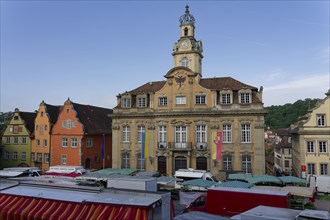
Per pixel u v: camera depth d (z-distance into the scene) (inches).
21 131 2534.5
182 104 1985.7
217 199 973.2
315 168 1774.1
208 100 1937.7
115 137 2119.8
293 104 5831.7
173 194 1397.6
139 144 2062.0
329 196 1513.3
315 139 1785.2
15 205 780.6
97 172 1695.4
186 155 1931.6
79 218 681.0
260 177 1483.8
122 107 2116.1
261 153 1809.8
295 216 645.3
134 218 633.6
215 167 1882.4
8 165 2561.5
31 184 901.8
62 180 1182.3
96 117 2603.3
